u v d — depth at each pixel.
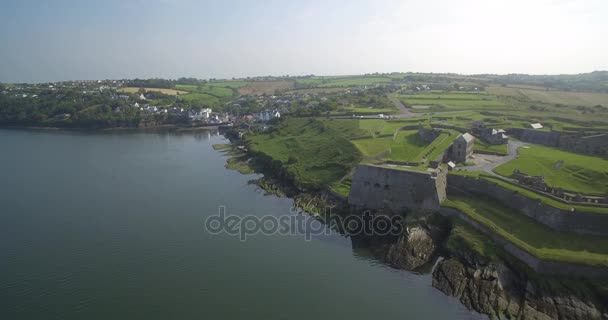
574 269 60.62
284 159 133.88
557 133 116.44
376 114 181.12
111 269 69.38
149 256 73.88
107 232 84.12
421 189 83.44
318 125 168.62
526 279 62.28
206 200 104.81
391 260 71.94
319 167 118.69
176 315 57.28
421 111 180.25
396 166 90.56
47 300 60.69
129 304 59.72
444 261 68.31
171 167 142.25
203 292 62.72
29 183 120.12
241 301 60.50
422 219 79.00
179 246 77.94
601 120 133.25
